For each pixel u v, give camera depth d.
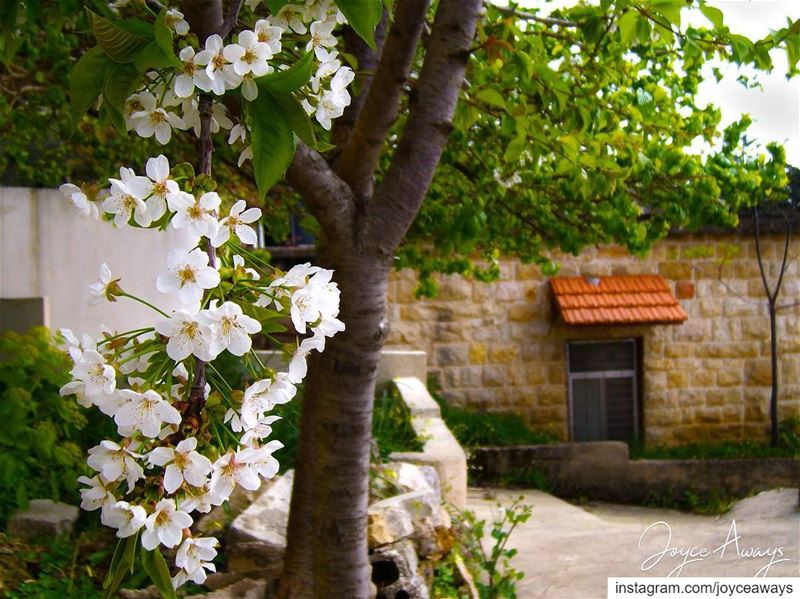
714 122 6.61
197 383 1.87
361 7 2.15
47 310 6.38
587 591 5.45
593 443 10.96
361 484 3.84
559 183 6.52
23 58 6.27
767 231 11.97
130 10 2.71
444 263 8.12
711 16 3.98
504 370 11.90
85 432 6.02
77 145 7.62
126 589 4.33
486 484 10.73
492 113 4.88
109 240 7.75
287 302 1.91
